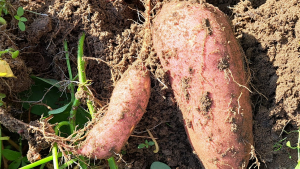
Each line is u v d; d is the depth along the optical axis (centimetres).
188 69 45
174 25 46
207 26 45
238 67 46
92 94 50
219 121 45
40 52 53
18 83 51
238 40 50
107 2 52
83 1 51
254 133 49
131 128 47
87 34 52
